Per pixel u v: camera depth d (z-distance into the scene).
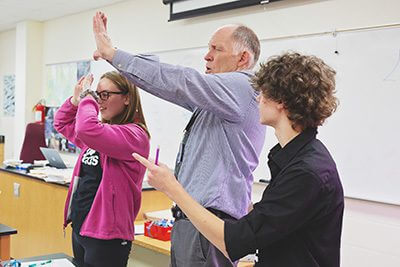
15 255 3.84
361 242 3.01
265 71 1.08
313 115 1.05
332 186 1.01
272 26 3.58
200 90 1.33
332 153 3.16
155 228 2.61
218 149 1.42
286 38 3.47
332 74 1.08
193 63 4.27
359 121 3.02
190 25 4.31
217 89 1.35
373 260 2.95
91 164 1.98
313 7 3.30
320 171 1.00
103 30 1.43
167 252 2.41
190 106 1.55
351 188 3.05
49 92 6.28
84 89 2.04
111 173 1.89
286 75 1.03
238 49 1.52
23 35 6.36
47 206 3.41
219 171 1.41
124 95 1.95
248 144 1.45
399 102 2.82
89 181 1.98
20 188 3.74
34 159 4.48
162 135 4.61
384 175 2.89
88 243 1.91
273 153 1.13
